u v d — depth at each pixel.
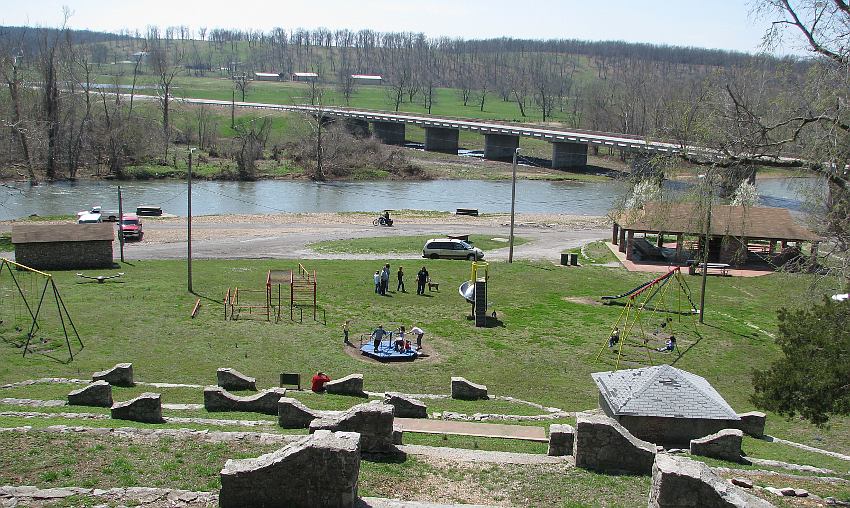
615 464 18.12
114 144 111.75
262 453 17.81
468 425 23.22
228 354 33.50
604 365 34.38
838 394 20.05
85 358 31.92
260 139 130.50
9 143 95.06
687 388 23.25
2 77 113.44
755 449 22.95
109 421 21.41
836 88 25.16
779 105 27.80
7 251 56.06
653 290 45.66
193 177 111.50
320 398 26.67
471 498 15.99
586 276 53.34
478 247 63.72
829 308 21.77
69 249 50.91
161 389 27.91
